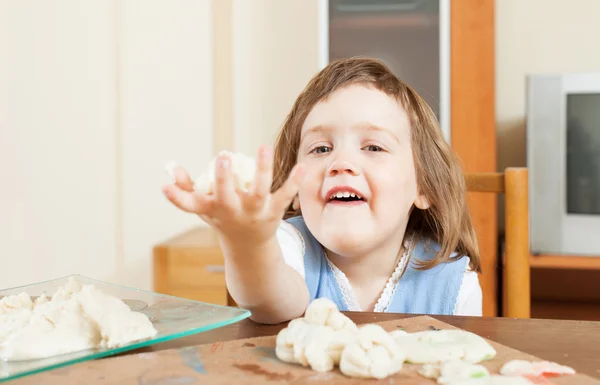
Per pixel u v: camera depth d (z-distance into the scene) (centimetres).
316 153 85
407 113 90
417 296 95
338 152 82
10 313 62
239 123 283
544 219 232
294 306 67
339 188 80
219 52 280
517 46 264
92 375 50
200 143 282
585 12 260
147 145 283
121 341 55
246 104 282
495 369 51
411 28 242
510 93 265
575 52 262
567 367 51
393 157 84
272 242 60
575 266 223
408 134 89
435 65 240
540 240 232
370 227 81
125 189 286
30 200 289
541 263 225
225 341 59
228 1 278
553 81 228
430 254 99
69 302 59
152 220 286
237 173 55
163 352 55
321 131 85
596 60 261
